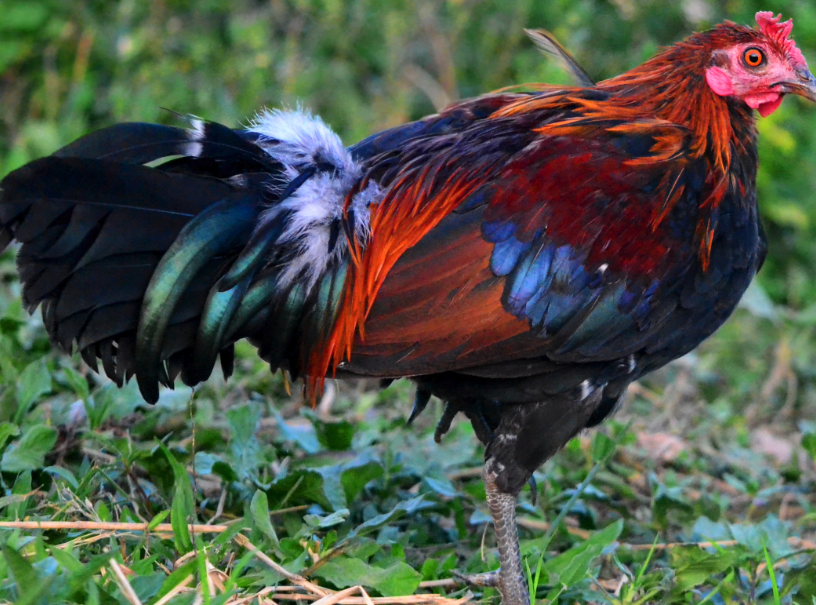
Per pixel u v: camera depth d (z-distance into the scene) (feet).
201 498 23.70
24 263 18.08
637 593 21.49
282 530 22.86
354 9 47.96
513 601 20.59
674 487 27.17
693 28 45.09
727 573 22.53
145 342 18.67
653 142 20.71
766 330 39.42
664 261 20.17
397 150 21.24
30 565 15.65
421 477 24.75
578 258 19.74
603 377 20.83
